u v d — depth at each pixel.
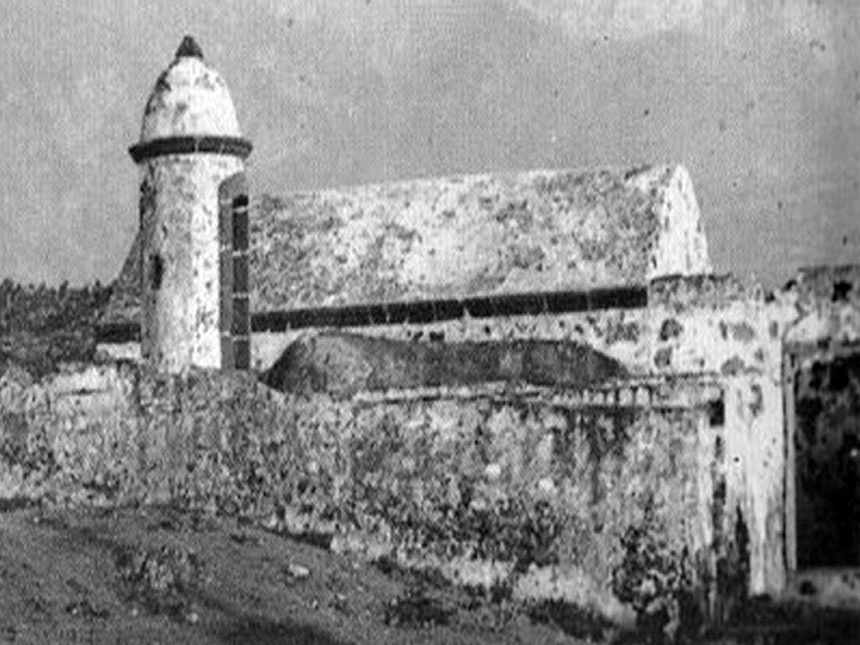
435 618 15.95
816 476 15.80
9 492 17.83
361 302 18.56
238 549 16.80
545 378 17.27
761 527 15.70
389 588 16.39
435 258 18.67
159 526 17.16
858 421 15.84
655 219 17.41
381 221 18.88
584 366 17.52
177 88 17.98
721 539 15.64
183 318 18.33
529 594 16.08
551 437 16.17
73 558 16.56
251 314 18.69
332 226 18.84
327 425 17.12
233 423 17.48
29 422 17.94
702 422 15.68
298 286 18.67
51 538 16.91
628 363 17.56
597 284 17.91
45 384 17.97
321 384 17.41
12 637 15.52
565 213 18.36
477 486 16.42
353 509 16.88
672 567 15.64
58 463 17.83
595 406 16.03
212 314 18.47
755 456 15.83
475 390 16.92
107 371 17.89
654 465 15.77
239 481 17.38
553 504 16.09
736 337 16.67
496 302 18.30
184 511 17.48
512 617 15.99
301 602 16.11
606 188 18.11
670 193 16.98
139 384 17.81
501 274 18.36
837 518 15.69
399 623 15.92
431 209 18.86
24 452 17.89
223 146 18.05
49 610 15.89
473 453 16.47
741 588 15.60
